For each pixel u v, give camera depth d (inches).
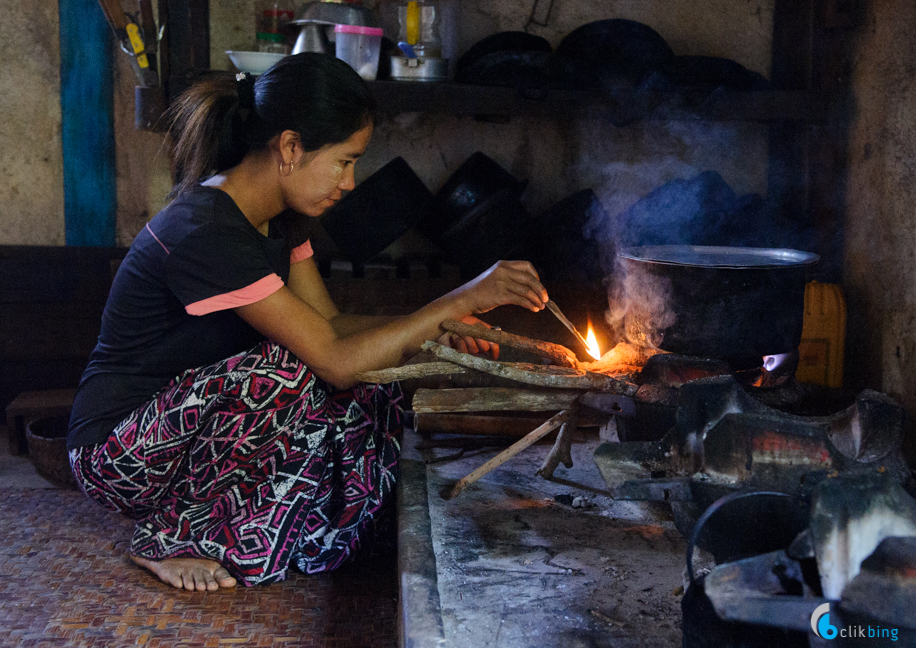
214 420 77.3
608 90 121.8
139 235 78.6
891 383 113.5
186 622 76.7
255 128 76.4
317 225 138.4
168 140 121.6
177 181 86.4
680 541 79.8
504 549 77.7
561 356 83.5
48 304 140.3
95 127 140.7
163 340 79.9
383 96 120.0
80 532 96.4
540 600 68.3
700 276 80.9
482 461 101.3
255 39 136.1
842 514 46.9
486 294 82.4
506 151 141.1
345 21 119.3
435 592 66.3
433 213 133.1
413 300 127.8
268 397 77.0
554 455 89.0
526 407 84.7
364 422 87.5
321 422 82.6
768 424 57.5
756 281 80.6
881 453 61.6
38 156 139.9
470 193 128.9
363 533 88.2
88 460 81.0
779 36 137.1
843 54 125.3
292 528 83.6
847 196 125.3
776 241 131.3
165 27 125.8
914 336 108.2
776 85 138.0
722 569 48.8
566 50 133.0
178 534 83.9
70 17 137.6
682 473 62.6
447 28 136.9
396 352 80.4
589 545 78.7
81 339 142.4
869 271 119.3
